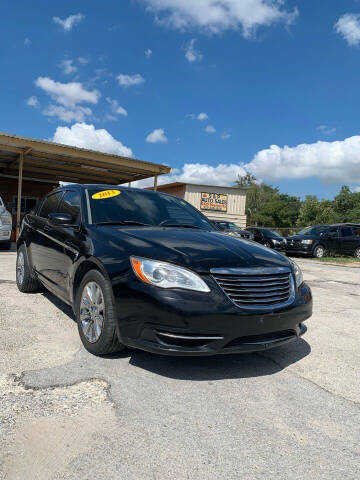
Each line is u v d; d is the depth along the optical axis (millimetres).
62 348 3193
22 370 2723
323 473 1778
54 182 19812
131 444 1928
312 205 57188
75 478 1663
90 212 3723
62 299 3807
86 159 14078
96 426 2078
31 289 5094
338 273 10219
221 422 2188
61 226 3762
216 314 2568
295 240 15953
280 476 1740
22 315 4070
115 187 4355
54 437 1957
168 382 2666
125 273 2768
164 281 2629
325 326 4461
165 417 2207
